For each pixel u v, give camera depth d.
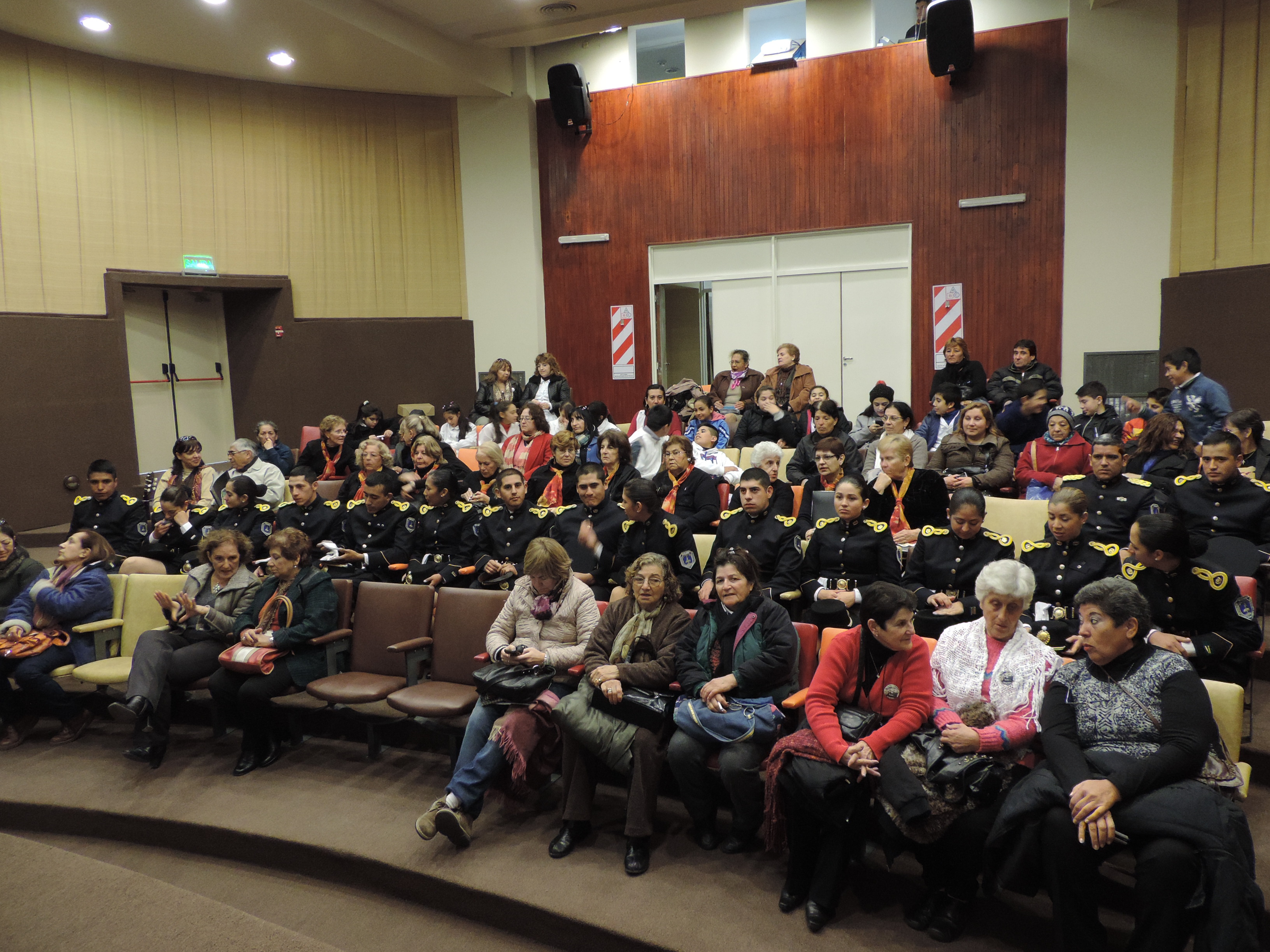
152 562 5.30
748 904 2.92
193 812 3.65
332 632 4.28
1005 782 2.81
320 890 3.30
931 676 3.03
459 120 10.36
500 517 5.23
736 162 9.58
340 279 10.17
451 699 3.72
